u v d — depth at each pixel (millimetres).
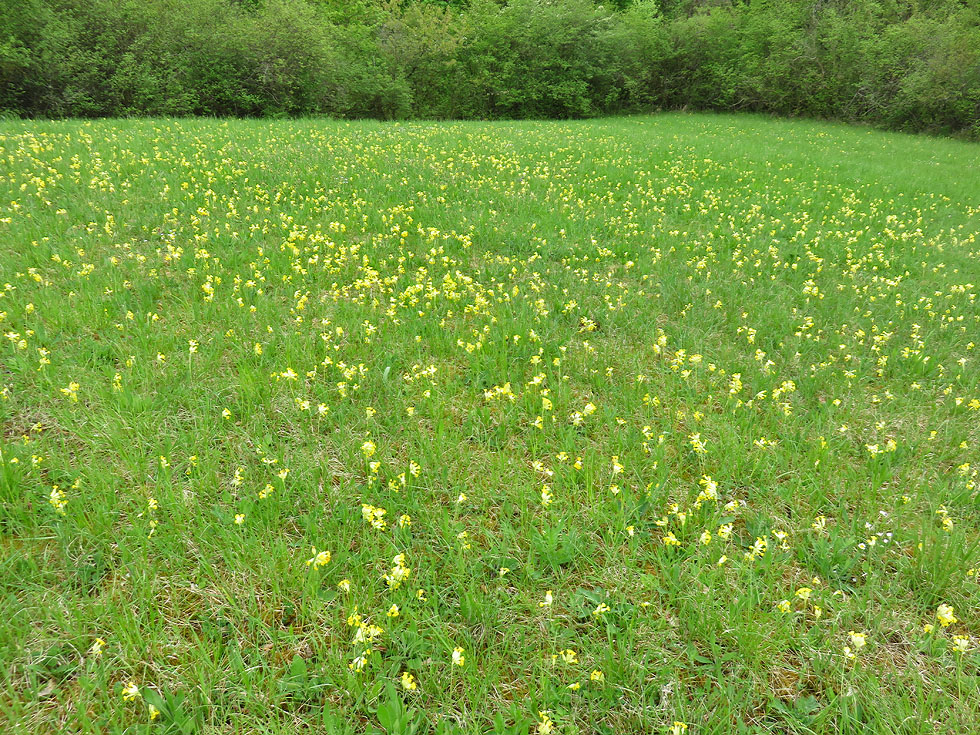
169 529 2922
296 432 3771
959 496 3451
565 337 5246
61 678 2334
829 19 30109
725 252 8039
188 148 11586
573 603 2734
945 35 26781
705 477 3305
